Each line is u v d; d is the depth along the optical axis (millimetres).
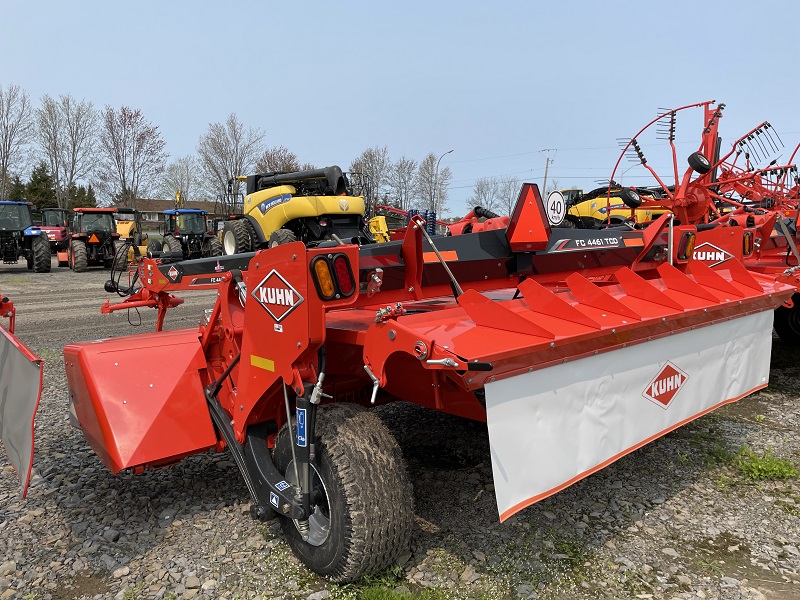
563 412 2387
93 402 2844
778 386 5262
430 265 2990
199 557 2660
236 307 3076
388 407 4711
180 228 20266
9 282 15867
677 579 2473
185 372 3025
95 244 19625
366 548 2254
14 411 2627
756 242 5469
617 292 3191
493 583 2439
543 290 2635
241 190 32312
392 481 2311
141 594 2408
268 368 2492
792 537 2797
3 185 39688
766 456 3602
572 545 2723
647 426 2838
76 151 40562
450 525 2898
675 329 2930
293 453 2426
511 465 2168
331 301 2221
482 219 5289
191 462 3732
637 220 13008
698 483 3359
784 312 6297
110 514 3074
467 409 2629
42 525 2975
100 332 8336
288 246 2277
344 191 9812
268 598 2363
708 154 7801
